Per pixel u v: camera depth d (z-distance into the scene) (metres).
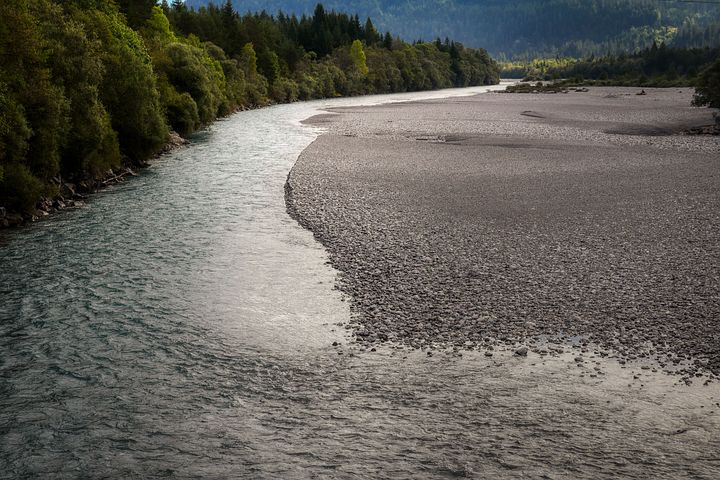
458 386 13.67
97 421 12.42
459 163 42.22
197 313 18.02
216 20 127.75
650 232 24.95
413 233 25.56
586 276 20.02
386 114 88.69
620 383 13.64
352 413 12.66
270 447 11.52
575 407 12.74
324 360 15.03
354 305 18.39
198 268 22.03
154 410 12.84
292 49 149.88
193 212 30.36
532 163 41.72
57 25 35.72
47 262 22.69
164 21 86.19
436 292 19.08
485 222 26.95
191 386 13.82
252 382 13.99
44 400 13.21
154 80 47.81
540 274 20.31
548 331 16.20
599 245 23.34
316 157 45.75
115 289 19.94
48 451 11.46
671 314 16.94
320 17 189.00
